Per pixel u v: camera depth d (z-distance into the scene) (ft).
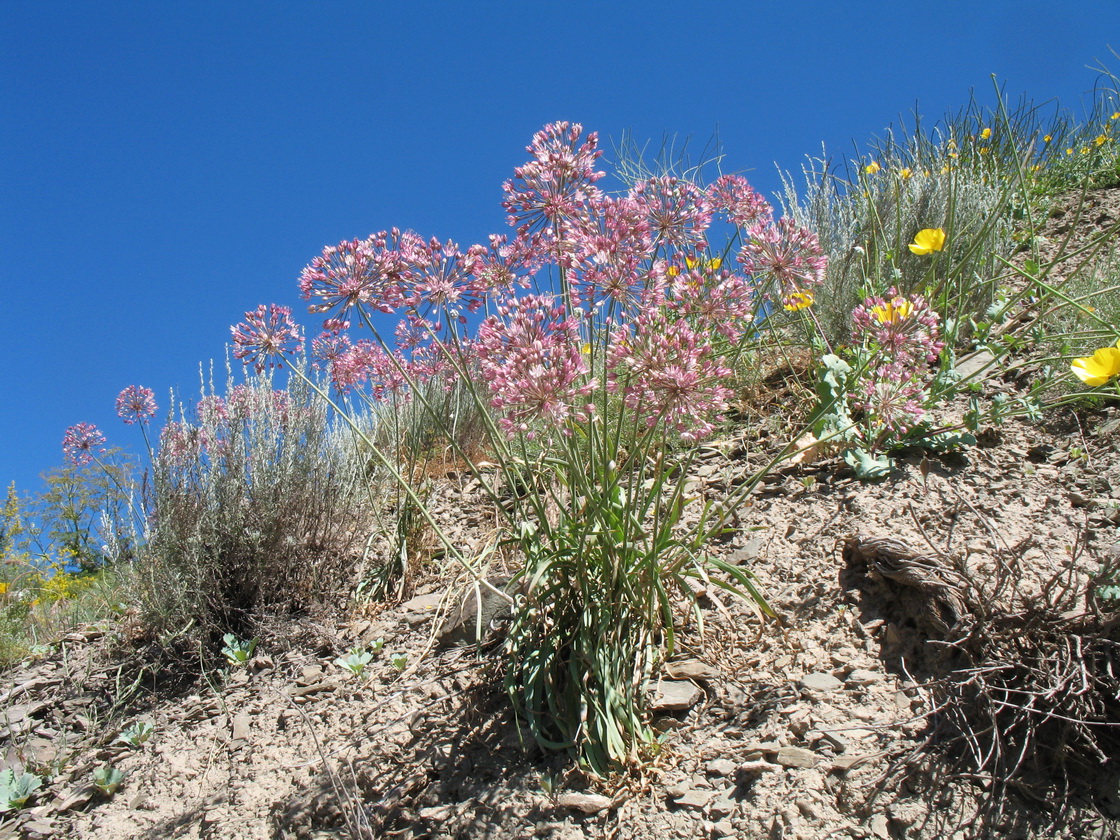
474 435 16.90
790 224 9.02
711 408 8.21
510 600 9.25
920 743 7.13
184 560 12.77
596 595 8.73
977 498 10.16
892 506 10.30
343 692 10.41
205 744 10.36
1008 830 6.35
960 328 14.55
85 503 22.25
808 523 10.43
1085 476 10.24
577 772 7.93
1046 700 6.78
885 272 15.75
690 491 11.89
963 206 16.47
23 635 15.28
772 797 7.00
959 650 7.66
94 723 11.41
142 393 14.70
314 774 9.09
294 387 14.58
